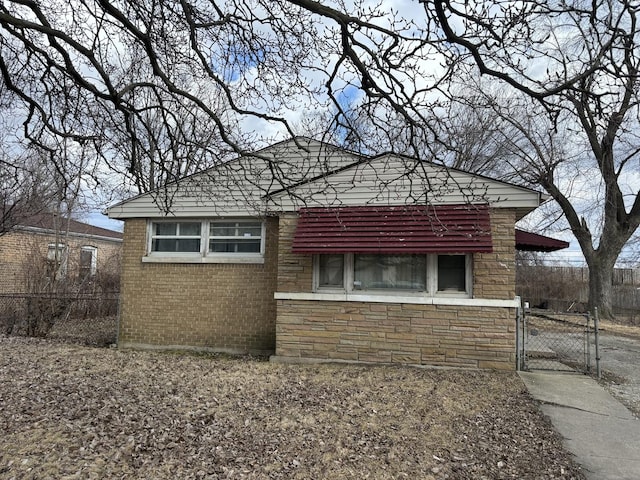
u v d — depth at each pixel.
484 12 3.93
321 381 6.77
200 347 9.62
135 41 5.07
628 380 7.48
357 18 4.02
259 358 8.83
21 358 8.24
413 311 7.79
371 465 4.02
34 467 3.90
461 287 7.76
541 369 7.70
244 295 9.55
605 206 19.53
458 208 7.63
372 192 8.12
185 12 4.56
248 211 9.48
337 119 5.14
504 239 7.58
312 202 8.30
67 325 12.25
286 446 4.43
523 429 4.94
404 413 5.38
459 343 7.58
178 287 9.84
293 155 9.10
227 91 4.79
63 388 6.24
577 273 25.53
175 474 3.87
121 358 8.50
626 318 19.33
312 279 8.23
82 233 20.25
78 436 4.57
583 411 5.58
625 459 4.20
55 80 5.52
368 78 4.28
